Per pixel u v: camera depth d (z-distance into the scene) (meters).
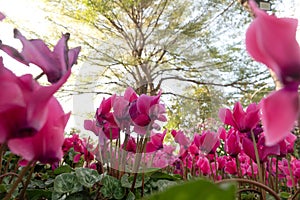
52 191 1.34
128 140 1.31
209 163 1.91
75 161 2.14
